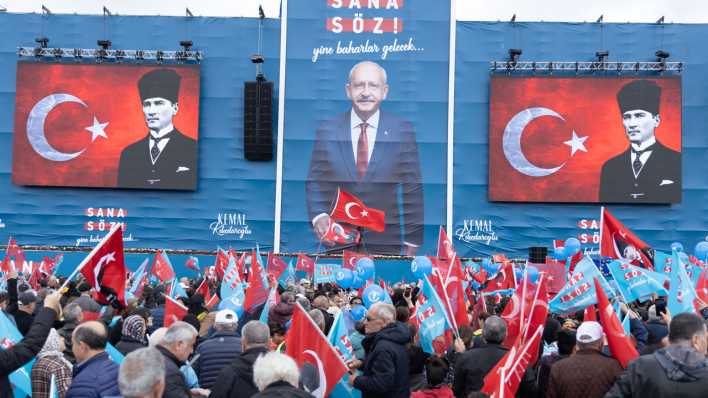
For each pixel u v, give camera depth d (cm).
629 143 3541
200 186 3612
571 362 698
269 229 3588
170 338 670
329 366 706
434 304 951
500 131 3566
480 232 3581
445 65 3669
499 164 3559
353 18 3684
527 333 812
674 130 3541
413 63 3669
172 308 988
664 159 3531
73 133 3566
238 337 816
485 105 3656
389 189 3603
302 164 3612
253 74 3678
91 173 3553
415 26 3688
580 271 1064
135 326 791
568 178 3538
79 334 614
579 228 3562
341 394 805
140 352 496
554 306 1087
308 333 711
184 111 3575
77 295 1301
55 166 3553
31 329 605
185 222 3591
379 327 783
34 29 3691
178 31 3697
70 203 3588
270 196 3606
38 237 3562
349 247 3553
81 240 3566
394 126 3638
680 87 3550
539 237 3566
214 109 3653
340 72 3666
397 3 3694
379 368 748
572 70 3641
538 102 3562
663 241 3562
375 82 3653
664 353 561
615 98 3559
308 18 3691
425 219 3588
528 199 3547
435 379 762
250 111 3516
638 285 1241
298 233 3578
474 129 3641
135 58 3641
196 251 3566
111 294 793
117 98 3578
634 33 3675
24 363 597
